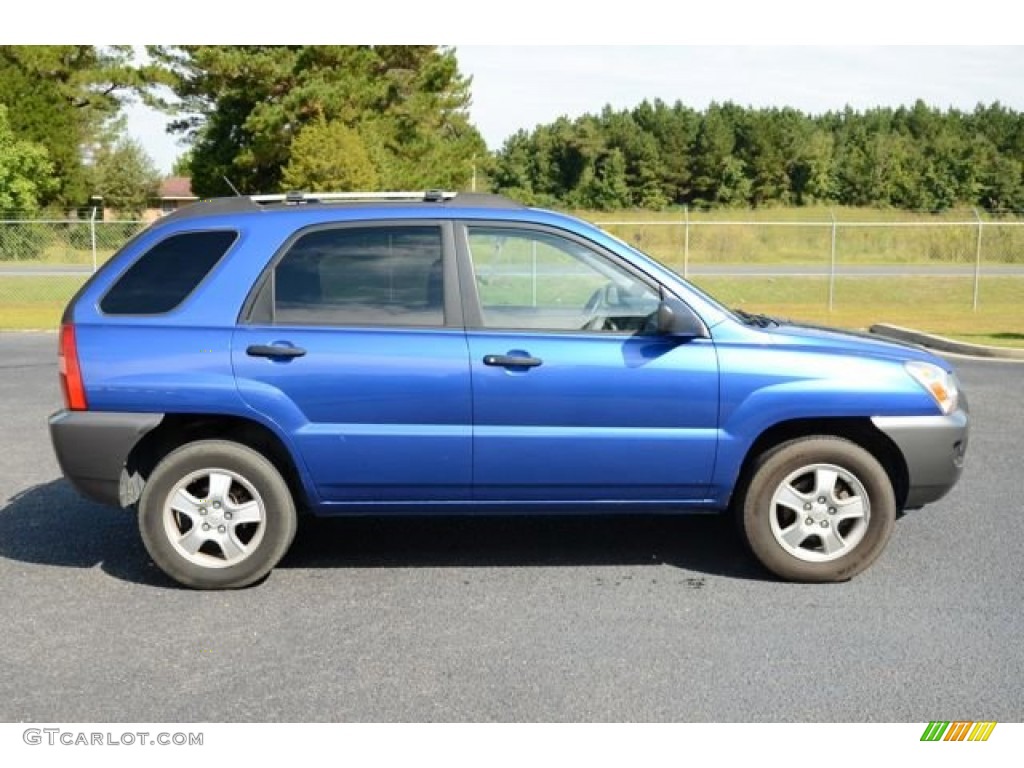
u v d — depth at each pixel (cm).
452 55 3894
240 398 499
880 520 518
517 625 471
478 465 507
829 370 511
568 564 559
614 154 7069
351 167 2948
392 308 509
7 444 848
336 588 522
